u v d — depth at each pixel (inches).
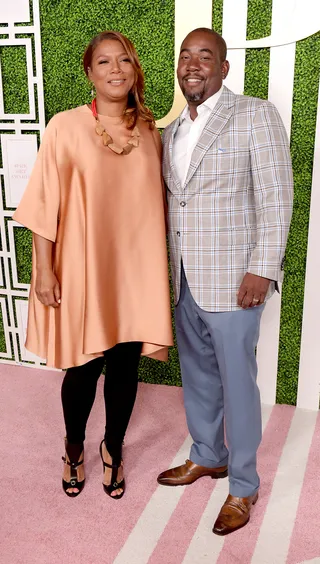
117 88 67.7
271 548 68.7
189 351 76.6
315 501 77.5
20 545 69.5
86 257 69.7
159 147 73.9
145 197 70.9
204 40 65.5
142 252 72.4
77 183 69.5
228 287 67.0
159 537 70.9
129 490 80.4
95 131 69.1
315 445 91.9
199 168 65.7
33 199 70.6
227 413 70.6
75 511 75.9
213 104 66.8
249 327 67.6
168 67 99.0
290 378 105.0
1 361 123.9
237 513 72.2
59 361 73.7
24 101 108.8
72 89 104.9
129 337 74.4
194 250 67.8
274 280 64.3
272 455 89.0
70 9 100.7
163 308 73.4
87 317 70.7
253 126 63.7
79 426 76.5
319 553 67.6
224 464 82.5
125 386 75.3
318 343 101.3
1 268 119.4
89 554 67.9
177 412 102.7
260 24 92.2
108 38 67.5
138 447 91.4
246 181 65.9
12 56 106.4
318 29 89.0
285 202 63.2
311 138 94.0
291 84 93.0
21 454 89.6
